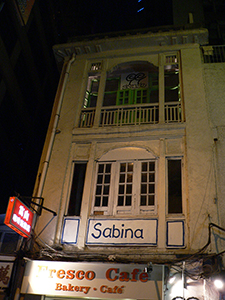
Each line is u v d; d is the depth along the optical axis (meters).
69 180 9.58
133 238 8.32
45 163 9.78
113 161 9.61
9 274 8.24
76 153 10.01
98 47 11.86
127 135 9.89
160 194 8.71
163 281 7.51
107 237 8.48
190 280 7.61
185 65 10.86
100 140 10.04
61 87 11.52
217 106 9.86
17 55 15.59
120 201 8.94
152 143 9.60
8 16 14.39
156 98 11.43
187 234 8.07
